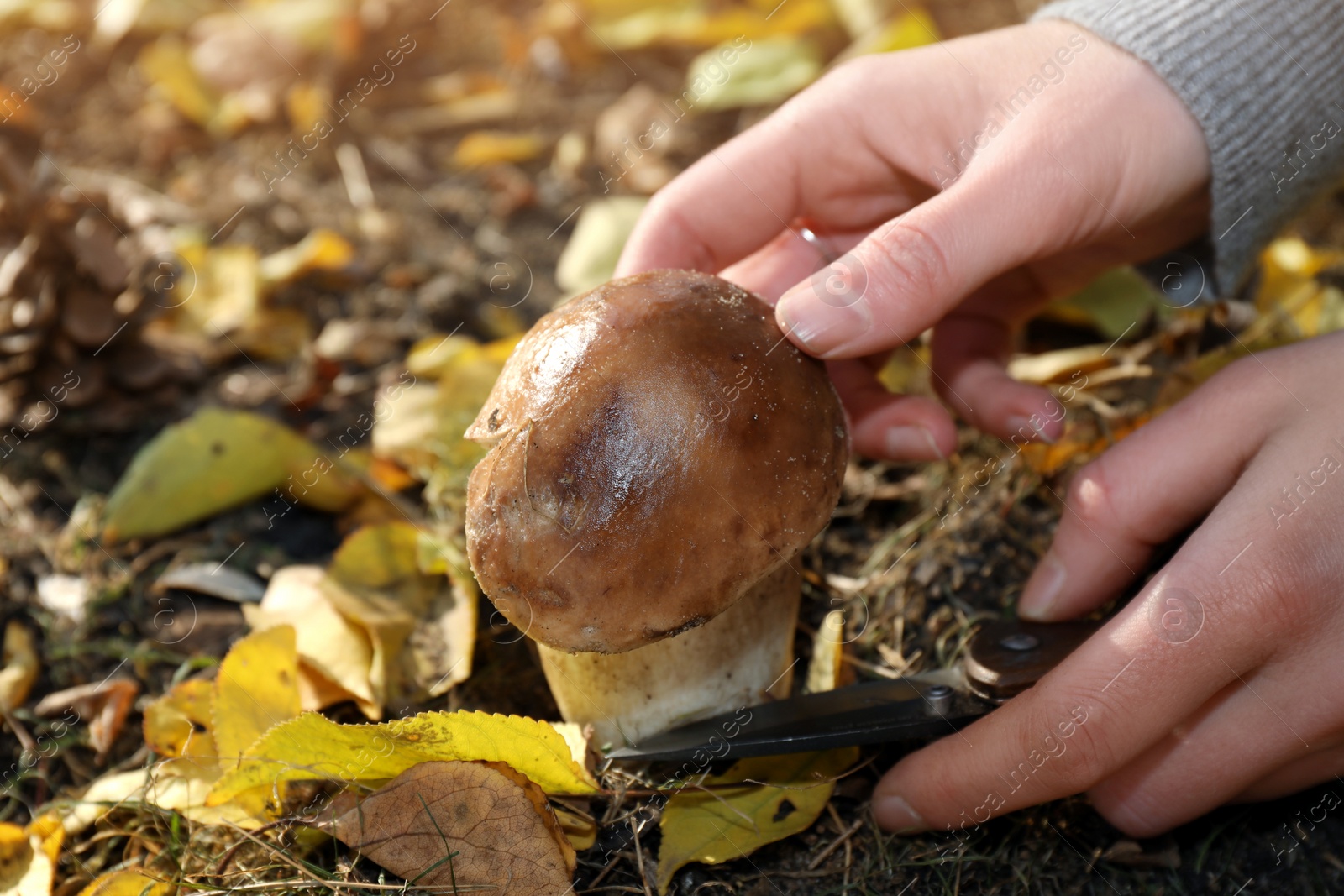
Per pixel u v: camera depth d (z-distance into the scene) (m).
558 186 0.67
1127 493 0.42
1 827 0.42
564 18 0.77
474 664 0.46
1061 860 0.42
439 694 0.45
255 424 0.51
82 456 0.54
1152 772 0.40
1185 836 0.42
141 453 0.51
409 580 0.47
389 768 0.40
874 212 0.47
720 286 0.41
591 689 0.42
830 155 0.46
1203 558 0.39
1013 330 0.51
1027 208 0.41
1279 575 0.38
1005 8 0.78
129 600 0.49
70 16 0.77
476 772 0.39
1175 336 0.53
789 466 0.39
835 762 0.42
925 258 0.40
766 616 0.42
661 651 0.41
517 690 0.45
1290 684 0.39
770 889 0.41
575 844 0.41
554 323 0.40
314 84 0.72
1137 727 0.39
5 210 0.53
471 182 0.68
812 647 0.46
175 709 0.44
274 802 0.41
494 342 0.58
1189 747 0.40
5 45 0.76
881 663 0.46
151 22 0.76
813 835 0.42
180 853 0.42
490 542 0.39
